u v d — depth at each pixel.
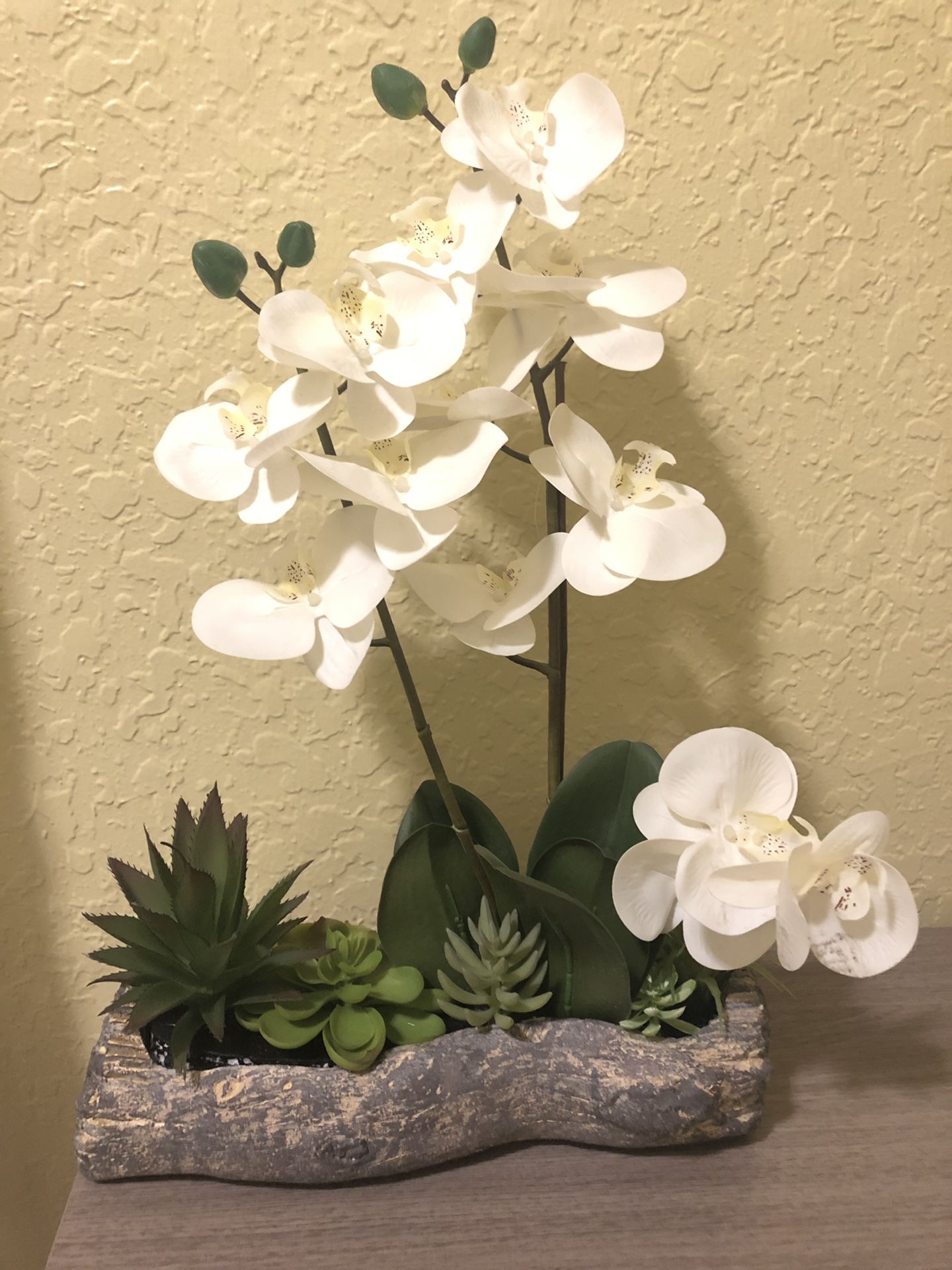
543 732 0.72
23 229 0.59
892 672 0.74
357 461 0.48
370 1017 0.57
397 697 0.71
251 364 0.63
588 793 0.61
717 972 0.60
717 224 0.63
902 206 0.64
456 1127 0.56
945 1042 0.67
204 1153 0.55
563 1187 0.56
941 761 0.76
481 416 0.47
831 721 0.75
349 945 0.61
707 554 0.51
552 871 0.59
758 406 0.67
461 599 0.53
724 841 0.53
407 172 0.60
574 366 0.65
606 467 0.52
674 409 0.67
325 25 0.58
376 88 0.47
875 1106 0.62
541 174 0.47
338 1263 0.52
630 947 0.59
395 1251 0.52
